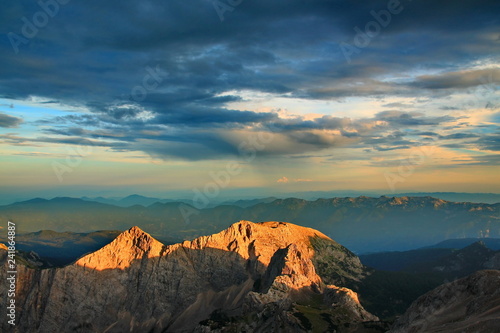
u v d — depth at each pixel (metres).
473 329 141.75
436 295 184.75
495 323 136.38
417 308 189.88
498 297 156.50
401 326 189.75
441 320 170.00
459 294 176.25
